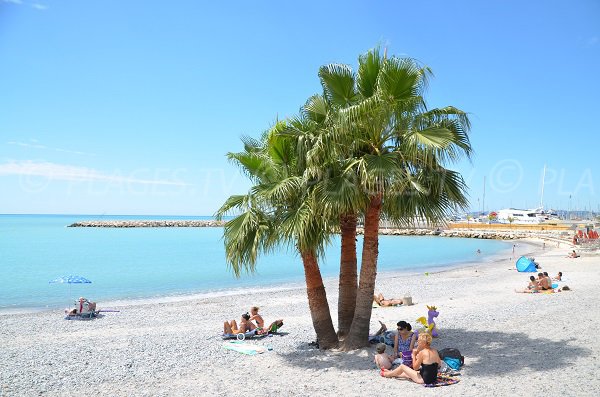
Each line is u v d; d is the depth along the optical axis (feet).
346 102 32.99
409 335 31.01
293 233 30.12
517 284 80.28
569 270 98.58
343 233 36.27
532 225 321.32
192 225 522.47
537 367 28.91
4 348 41.19
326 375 29.50
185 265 140.05
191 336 45.27
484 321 45.16
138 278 108.78
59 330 50.16
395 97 31.12
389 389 26.23
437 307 57.72
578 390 24.54
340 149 30.99
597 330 38.60
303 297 74.38
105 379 30.73
